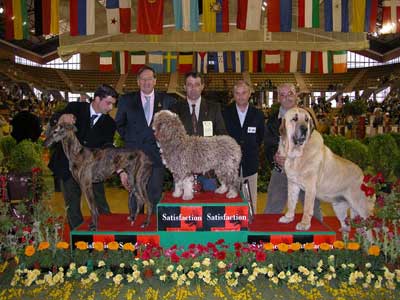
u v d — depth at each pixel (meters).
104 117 4.45
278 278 3.38
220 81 34.78
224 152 3.65
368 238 3.80
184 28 8.46
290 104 4.56
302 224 3.61
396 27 8.95
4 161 6.82
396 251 3.55
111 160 3.62
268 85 27.33
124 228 3.69
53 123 4.12
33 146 6.80
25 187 4.62
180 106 4.67
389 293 3.28
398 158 7.93
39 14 8.25
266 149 4.84
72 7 8.42
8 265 3.62
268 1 8.23
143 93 4.67
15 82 30.19
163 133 3.57
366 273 3.42
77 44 10.81
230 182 3.74
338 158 3.85
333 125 16.83
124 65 13.13
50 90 33.44
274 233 3.56
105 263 3.46
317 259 3.46
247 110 4.98
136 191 3.70
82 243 3.47
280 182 4.85
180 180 3.69
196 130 4.58
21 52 36.28
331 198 3.90
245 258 3.41
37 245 3.83
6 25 8.37
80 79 36.19
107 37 10.91
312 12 8.34
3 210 4.02
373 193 3.61
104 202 5.00
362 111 17.30
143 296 3.28
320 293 3.33
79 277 3.41
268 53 13.17
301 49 10.99
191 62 13.07
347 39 10.82
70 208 4.43
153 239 3.56
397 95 28.62
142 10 8.12
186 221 3.55
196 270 3.38
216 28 8.41
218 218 3.56
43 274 3.46
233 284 3.29
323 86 36.03
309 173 3.58
